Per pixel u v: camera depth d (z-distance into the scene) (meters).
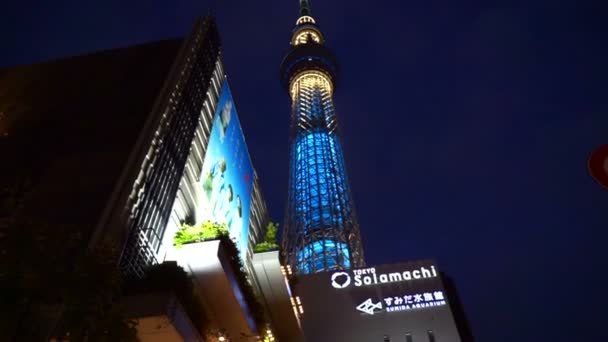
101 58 40.47
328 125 159.38
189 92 38.88
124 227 25.70
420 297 59.25
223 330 27.16
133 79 37.12
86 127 32.31
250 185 51.75
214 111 44.22
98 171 28.22
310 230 120.81
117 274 15.45
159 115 32.75
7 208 15.78
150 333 21.34
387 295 59.88
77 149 30.30
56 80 38.28
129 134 31.06
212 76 45.19
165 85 35.50
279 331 36.12
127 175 27.62
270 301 34.62
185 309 22.39
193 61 40.97
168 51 40.53
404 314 57.94
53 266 13.98
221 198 41.41
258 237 54.62
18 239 13.83
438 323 56.97
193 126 38.03
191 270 25.73
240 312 27.03
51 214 25.20
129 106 34.00
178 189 33.34
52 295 13.88
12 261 13.45
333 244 116.12
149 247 27.86
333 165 142.12
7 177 28.39
